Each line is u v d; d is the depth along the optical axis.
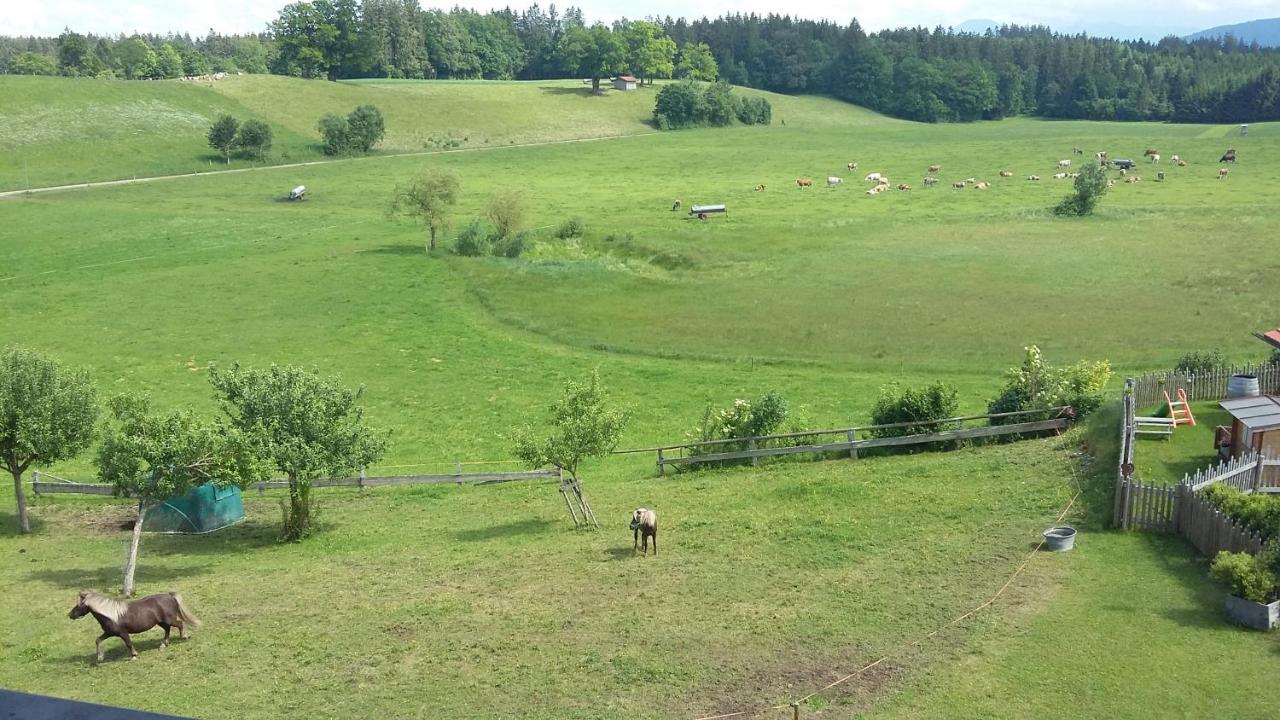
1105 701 18.48
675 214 115.75
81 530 36.59
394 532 34.84
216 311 78.00
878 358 62.59
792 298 77.94
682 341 68.81
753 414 43.25
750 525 30.97
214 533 36.16
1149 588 23.59
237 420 34.03
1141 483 27.44
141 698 20.53
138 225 109.12
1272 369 39.47
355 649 22.94
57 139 150.62
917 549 27.58
